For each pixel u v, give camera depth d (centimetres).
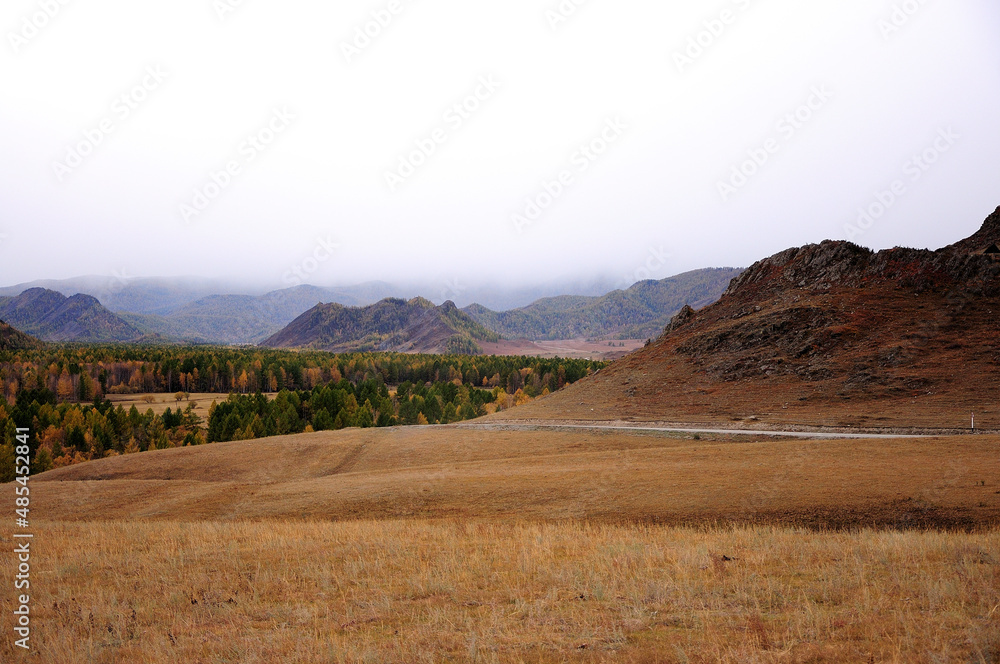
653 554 1805
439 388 14912
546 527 2572
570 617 1259
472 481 3775
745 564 1675
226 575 1762
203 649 1182
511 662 1040
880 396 6022
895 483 2769
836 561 1670
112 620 1380
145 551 2156
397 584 1609
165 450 6419
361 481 4175
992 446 3359
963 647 1007
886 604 1258
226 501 4016
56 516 3962
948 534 2078
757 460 3566
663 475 3406
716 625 1178
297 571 1798
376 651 1101
